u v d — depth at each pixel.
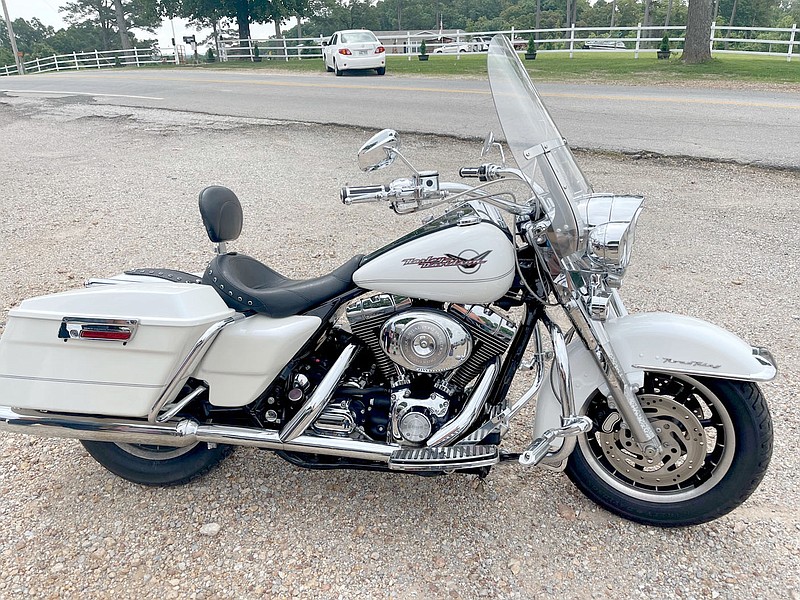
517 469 3.34
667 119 11.21
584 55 24.70
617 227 2.48
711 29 20.45
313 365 2.96
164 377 2.77
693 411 2.83
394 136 2.38
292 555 2.84
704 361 2.60
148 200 8.05
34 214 7.59
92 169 9.57
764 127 10.43
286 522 3.03
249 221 7.17
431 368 2.72
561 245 2.59
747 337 4.51
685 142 9.61
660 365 2.64
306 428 2.84
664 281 5.43
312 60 30.44
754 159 8.74
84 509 3.14
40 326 2.81
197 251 6.35
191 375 2.90
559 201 2.59
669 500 2.87
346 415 2.86
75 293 2.88
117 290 2.84
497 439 2.85
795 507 3.04
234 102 15.09
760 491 3.14
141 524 3.04
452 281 2.63
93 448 3.21
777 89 14.52
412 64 24.73
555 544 2.87
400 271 2.67
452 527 2.97
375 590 2.66
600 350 2.64
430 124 11.38
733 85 15.28
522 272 2.80
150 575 2.75
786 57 22.73
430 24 95.12
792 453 3.38
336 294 2.83
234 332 2.82
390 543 2.89
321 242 6.47
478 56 28.97
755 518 2.98
